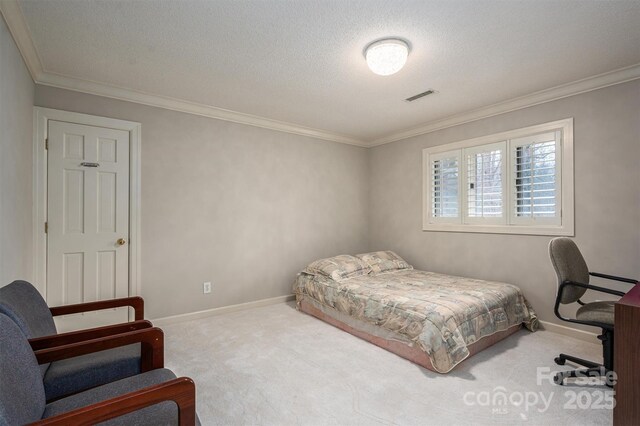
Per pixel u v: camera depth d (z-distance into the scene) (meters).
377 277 3.44
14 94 1.92
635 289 1.66
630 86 2.48
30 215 2.41
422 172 4.07
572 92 2.76
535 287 3.00
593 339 2.62
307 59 2.34
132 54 2.26
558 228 2.84
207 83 2.76
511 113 3.19
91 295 2.76
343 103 3.22
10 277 1.84
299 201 4.14
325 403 1.81
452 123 3.69
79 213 2.71
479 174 3.46
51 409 1.11
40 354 1.23
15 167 1.96
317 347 2.58
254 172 3.74
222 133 3.51
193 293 3.29
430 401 1.82
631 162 2.48
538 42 2.10
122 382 1.29
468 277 3.54
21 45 2.02
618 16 1.81
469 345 2.29
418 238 4.12
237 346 2.60
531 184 3.04
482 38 2.04
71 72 2.54
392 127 4.10
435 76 2.61
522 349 2.50
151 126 3.07
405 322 2.35
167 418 1.09
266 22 1.88
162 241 3.12
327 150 4.43
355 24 1.90
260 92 2.95
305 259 4.19
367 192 4.88
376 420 1.66
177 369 2.20
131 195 2.95
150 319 3.04
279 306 3.78
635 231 2.46
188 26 1.92
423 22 1.88
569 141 2.78
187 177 3.27
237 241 3.60
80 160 2.72
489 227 3.34
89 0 1.67
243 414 1.71
